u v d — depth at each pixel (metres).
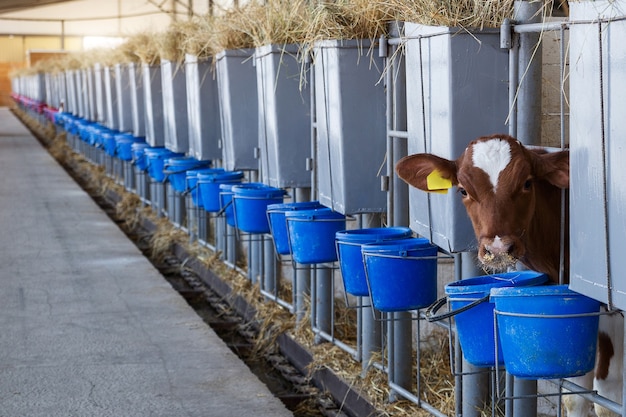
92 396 5.21
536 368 3.19
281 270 8.13
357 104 5.12
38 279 8.52
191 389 5.33
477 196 3.44
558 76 4.99
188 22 9.77
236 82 7.34
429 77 4.17
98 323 6.89
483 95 3.95
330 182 5.40
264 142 6.64
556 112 5.00
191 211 10.23
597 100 2.91
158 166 10.74
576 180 3.08
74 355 6.04
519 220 3.40
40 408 5.02
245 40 7.35
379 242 4.51
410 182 3.73
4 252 9.97
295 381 6.11
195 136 9.03
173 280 9.73
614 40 2.80
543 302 3.13
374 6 4.91
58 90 28.50
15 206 13.74
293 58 6.23
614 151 2.83
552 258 3.65
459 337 3.55
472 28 3.90
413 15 4.28
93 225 11.94
